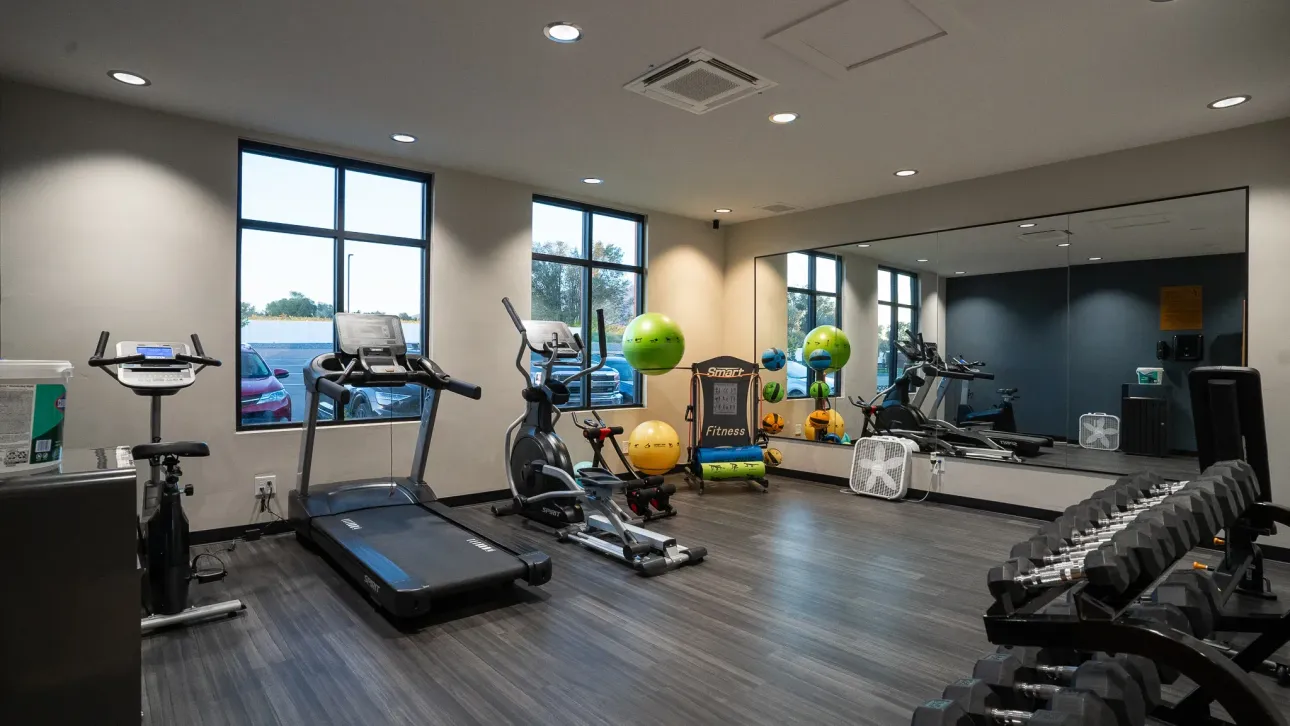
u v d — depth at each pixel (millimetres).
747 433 6160
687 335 6934
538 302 5898
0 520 1440
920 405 5660
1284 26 2826
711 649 2754
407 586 2883
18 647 1462
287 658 2635
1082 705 1308
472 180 5297
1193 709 1860
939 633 2922
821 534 4520
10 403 1489
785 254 6730
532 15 2785
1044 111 3852
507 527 4668
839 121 4031
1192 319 4309
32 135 3590
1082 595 1455
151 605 2932
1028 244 5035
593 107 3840
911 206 5738
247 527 4297
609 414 6359
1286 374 3953
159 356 3260
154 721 2174
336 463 4645
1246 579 2951
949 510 5242
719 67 3287
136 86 3586
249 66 3318
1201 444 2633
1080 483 4762
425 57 3199
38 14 2785
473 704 2305
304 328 4672
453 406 5199
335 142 4527
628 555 3732
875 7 2701
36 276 3604
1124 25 2828
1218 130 4168
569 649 2740
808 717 2242
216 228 4164
